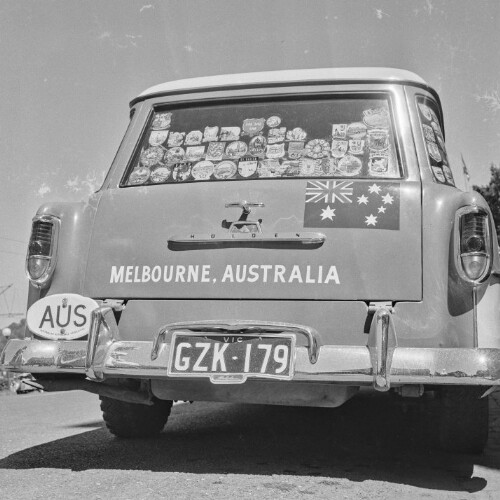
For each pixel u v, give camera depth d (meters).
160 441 4.62
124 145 4.13
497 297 3.47
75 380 3.78
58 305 3.75
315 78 4.01
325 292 3.50
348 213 3.58
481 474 3.74
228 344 3.42
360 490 3.36
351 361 3.28
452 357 3.23
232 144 3.99
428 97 4.02
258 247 3.60
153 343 3.51
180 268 3.68
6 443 4.66
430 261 3.46
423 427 5.19
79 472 3.71
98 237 3.85
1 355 3.66
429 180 3.66
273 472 3.71
